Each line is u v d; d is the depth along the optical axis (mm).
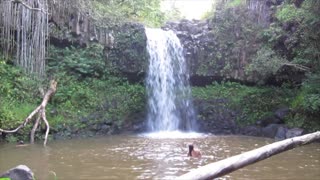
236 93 19859
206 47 20969
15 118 15195
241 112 19016
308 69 16984
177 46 21188
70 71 19141
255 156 5168
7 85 16484
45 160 11398
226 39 20766
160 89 20672
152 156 12109
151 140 15875
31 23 17531
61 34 19156
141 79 20578
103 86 19375
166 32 21359
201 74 20828
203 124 19438
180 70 21031
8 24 17188
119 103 18984
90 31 19797
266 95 19188
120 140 15812
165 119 20266
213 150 13352
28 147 13719
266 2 20453
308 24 16328
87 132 17203
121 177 9375
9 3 17156
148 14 24625
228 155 12328
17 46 17391
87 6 20109
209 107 19672
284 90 19203
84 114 17609
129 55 20250
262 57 17344
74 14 19484
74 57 19297
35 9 15883
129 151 13023
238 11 20922
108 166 10625
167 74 20938
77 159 11594
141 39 20344
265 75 19047
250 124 18531
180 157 11945
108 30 20125
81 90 18438
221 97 19891
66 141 15328
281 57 18406
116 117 18453
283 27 18906
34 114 15328
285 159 11633
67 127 16672
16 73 17172
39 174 9617
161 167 10508
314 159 11625
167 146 14188
